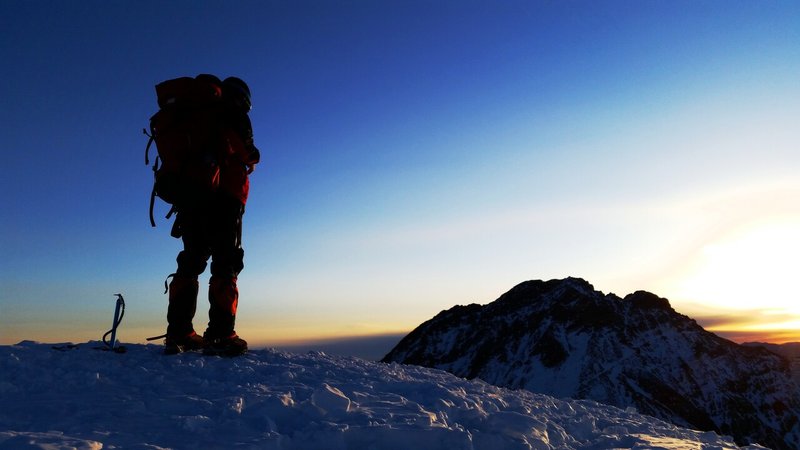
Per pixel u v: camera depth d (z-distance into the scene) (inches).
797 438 5876.0
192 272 261.6
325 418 169.0
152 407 174.1
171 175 243.1
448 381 271.6
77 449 127.2
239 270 273.3
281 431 160.7
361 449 151.1
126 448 134.0
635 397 6082.7
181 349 253.6
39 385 193.8
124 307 264.1
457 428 169.2
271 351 282.8
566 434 197.0
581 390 6284.5
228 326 264.8
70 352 241.9
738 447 218.5
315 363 261.7
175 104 245.3
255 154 266.5
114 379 206.7
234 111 254.1
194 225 258.4
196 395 187.9
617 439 197.6
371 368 271.7
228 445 141.4
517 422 179.2
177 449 138.3
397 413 177.9
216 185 254.4
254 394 184.4
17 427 150.9
